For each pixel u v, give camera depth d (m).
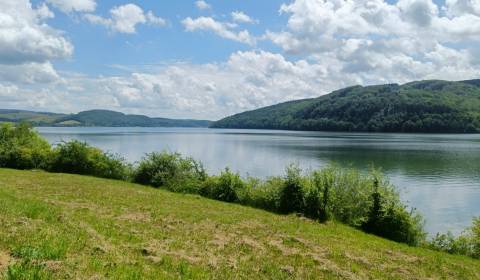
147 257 12.39
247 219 23.92
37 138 51.03
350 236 23.33
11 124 49.75
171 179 38.38
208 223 20.83
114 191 30.27
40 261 9.42
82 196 25.66
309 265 14.94
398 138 196.12
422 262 18.84
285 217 27.31
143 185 38.88
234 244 16.53
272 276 12.93
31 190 26.45
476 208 46.00
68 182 33.53
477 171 75.94
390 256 19.12
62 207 19.58
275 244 17.69
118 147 123.25
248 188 34.47
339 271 14.58
